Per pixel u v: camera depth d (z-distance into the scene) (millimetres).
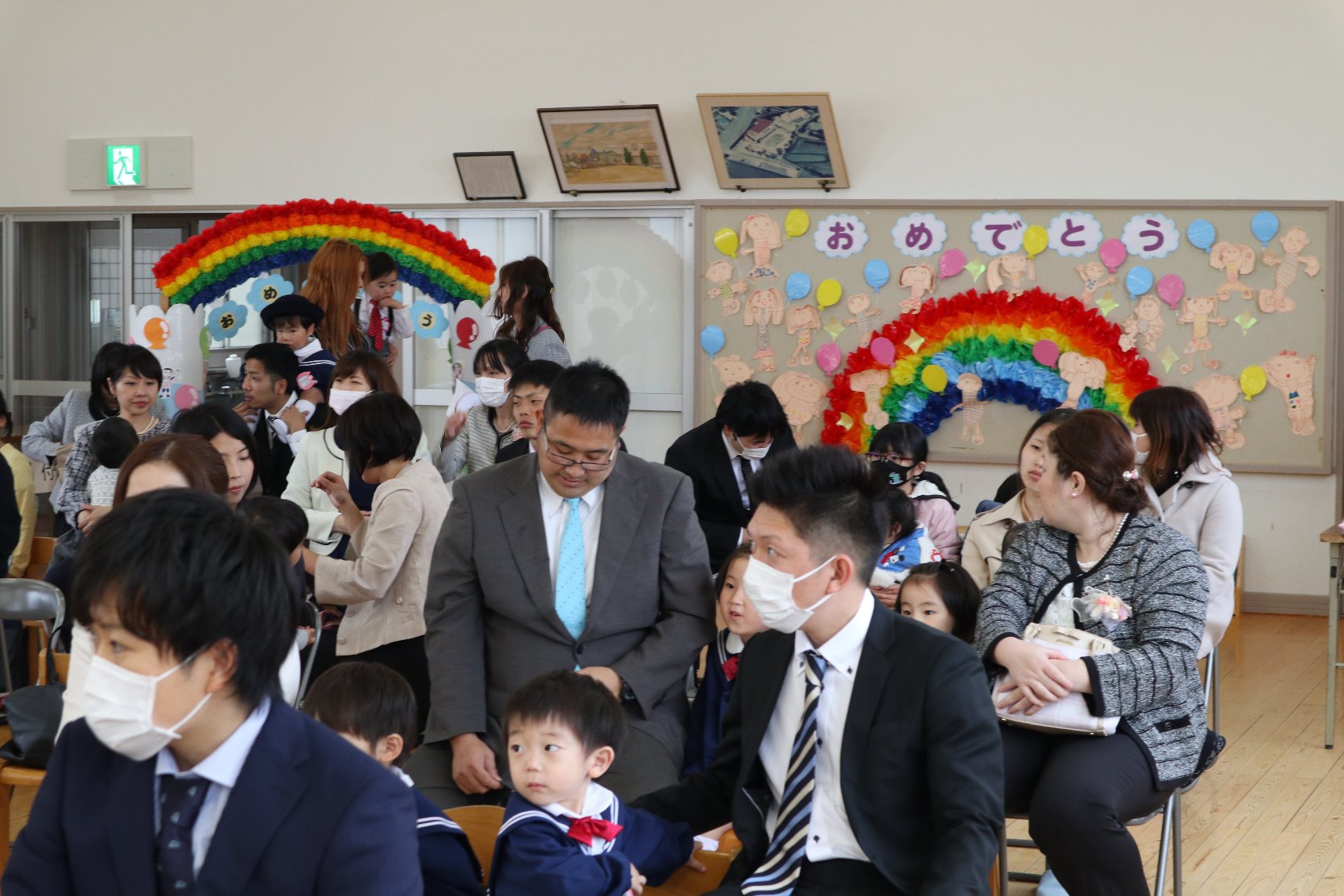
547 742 1992
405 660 3361
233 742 1293
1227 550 3402
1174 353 6918
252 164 7957
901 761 1934
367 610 3400
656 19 7438
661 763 2674
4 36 8195
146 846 1292
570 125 7406
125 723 1204
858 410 7230
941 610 2945
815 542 1921
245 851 1276
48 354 8359
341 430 3477
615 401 2650
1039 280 7051
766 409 4340
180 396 5641
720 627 3029
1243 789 4180
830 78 7254
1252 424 6855
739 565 2973
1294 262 6762
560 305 7750
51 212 8211
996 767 1911
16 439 8344
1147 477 3531
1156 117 6910
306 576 3840
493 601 2785
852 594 1979
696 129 7426
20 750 2799
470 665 2785
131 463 2342
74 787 1340
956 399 7129
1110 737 2598
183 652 1203
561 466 2688
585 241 7695
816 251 7293
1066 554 2814
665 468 2916
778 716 2072
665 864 2086
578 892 1925
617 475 2850
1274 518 6887
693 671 3787
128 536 1199
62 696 2855
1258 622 6750
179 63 8008
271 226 5746
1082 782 2490
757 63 7336
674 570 2842
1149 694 2559
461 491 2859
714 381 7461
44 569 5176
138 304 8219
